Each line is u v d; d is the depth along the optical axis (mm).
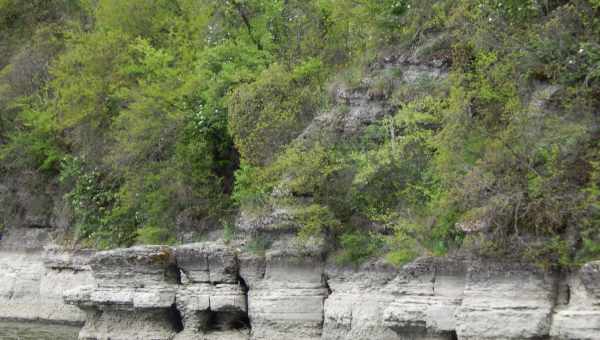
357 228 33312
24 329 41000
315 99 37062
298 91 37031
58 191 49750
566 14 30906
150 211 42312
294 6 43188
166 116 42156
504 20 32438
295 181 33406
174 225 41781
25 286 46344
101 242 44844
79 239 45938
